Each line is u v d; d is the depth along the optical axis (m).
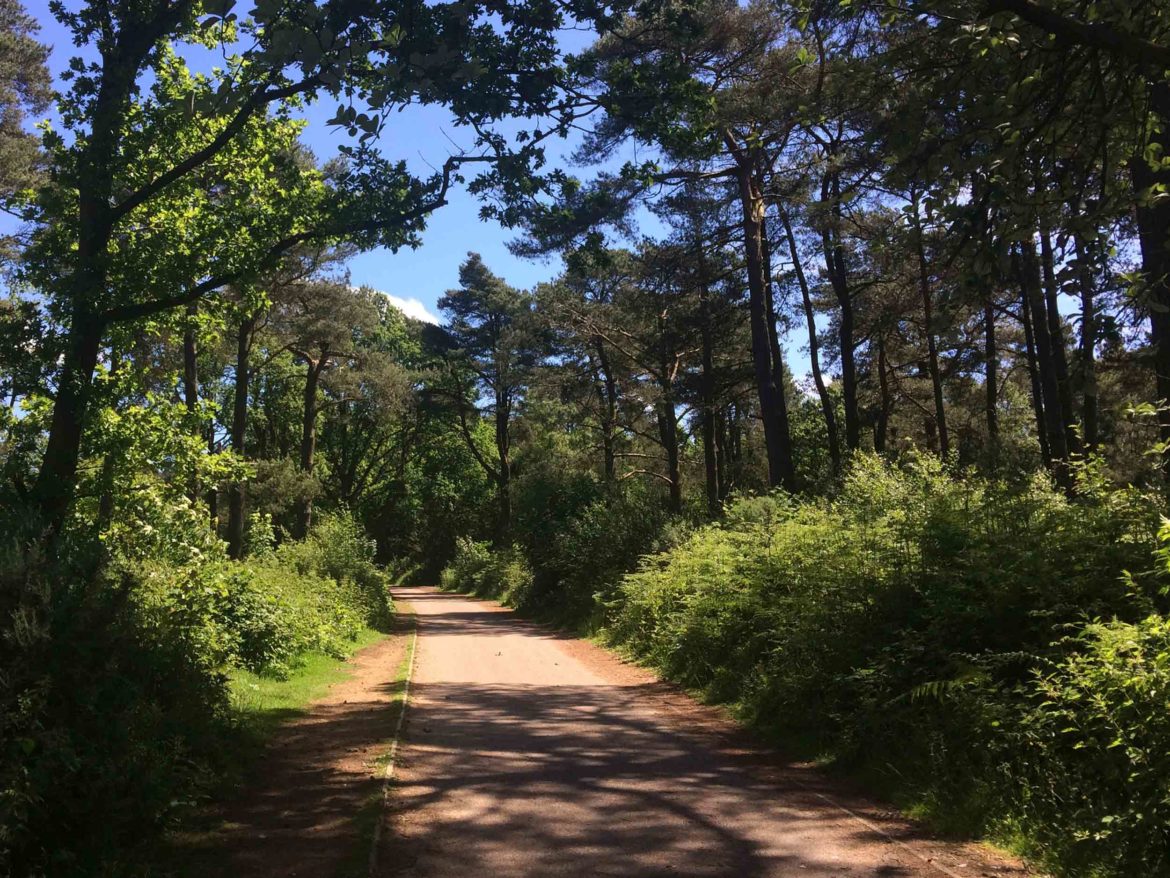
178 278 14.04
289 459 34.34
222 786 7.15
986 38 5.75
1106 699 5.88
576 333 36.06
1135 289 5.59
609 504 31.47
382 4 8.82
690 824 6.45
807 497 19.38
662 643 16.36
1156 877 4.95
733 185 24.73
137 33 13.45
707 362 33.22
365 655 19.31
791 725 9.74
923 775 7.23
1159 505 7.86
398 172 12.97
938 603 8.49
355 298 34.25
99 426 14.59
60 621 5.59
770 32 18.81
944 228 6.52
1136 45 5.36
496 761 8.56
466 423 64.19
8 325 12.97
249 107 12.78
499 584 44.88
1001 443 22.20
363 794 7.18
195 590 12.62
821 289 33.31
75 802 5.05
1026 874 5.36
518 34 11.26
